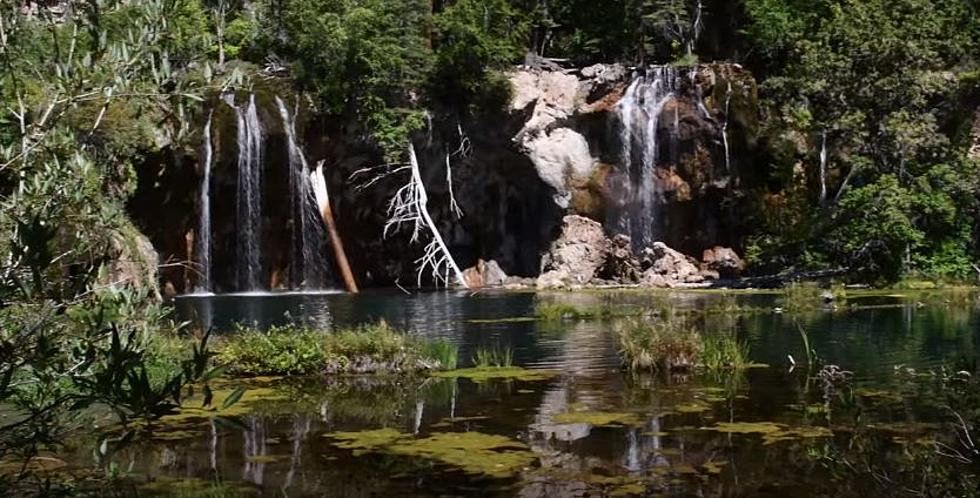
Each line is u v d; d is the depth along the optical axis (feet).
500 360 49.19
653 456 26.40
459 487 23.35
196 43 18.25
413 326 69.15
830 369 42.06
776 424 30.58
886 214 111.96
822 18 134.10
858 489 22.48
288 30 125.59
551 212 129.18
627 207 130.21
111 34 16.78
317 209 125.49
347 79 121.49
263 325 70.79
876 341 55.47
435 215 132.87
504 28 130.62
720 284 118.01
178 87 17.21
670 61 142.10
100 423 30.55
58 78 16.14
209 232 116.57
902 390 37.35
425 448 27.63
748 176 129.18
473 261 135.23
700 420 31.42
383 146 120.78
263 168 119.44
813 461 25.43
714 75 128.57
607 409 33.78
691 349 45.11
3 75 16.83
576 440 28.55
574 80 130.41
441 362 45.96
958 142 127.13
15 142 16.66
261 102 117.19
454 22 123.54
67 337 14.82
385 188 129.59
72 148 17.26
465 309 86.38
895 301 87.71
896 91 123.24
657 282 122.83
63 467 25.53
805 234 121.60
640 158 129.90
